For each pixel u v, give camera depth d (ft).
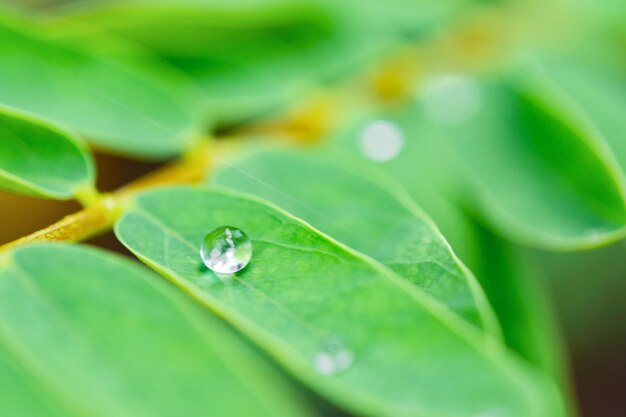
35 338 0.25
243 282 0.26
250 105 0.36
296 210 0.30
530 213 0.33
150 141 0.33
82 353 0.25
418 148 0.35
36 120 0.28
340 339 0.25
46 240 0.27
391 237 0.29
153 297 0.26
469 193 0.34
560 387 0.31
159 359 0.25
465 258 0.33
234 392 0.25
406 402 0.25
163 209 0.27
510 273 0.33
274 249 0.26
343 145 0.35
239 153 0.31
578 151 0.33
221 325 0.32
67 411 0.25
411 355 0.25
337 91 0.37
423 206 0.34
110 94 0.33
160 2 0.35
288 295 0.26
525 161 0.34
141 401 0.25
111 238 0.36
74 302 0.26
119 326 0.25
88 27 0.34
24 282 0.26
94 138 0.32
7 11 0.33
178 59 0.37
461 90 0.36
